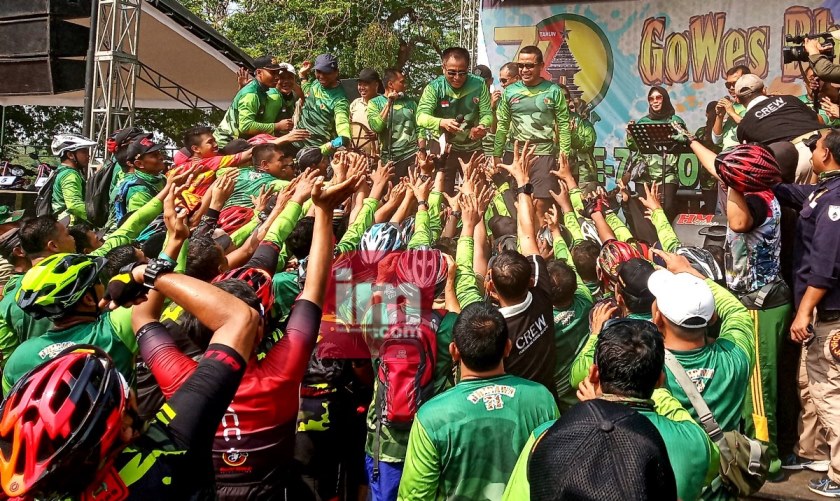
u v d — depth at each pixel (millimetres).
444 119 7754
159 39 12633
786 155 4574
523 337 3043
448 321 3123
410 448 2613
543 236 5758
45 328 3469
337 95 8320
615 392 2246
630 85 9703
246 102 8133
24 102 14930
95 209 7371
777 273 4133
